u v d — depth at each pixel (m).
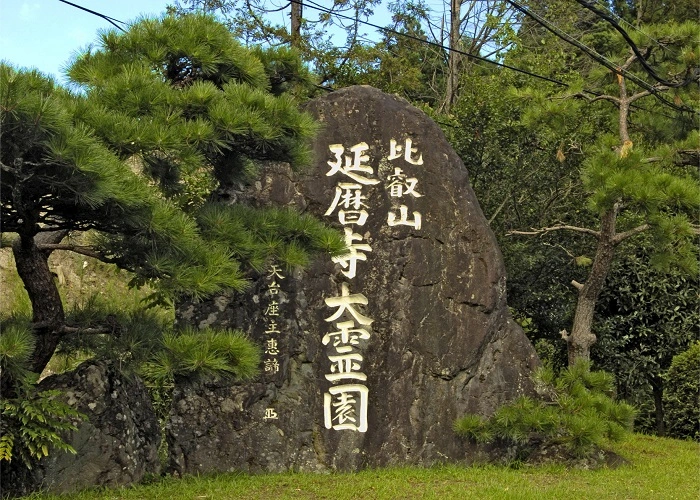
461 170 9.89
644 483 9.12
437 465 9.42
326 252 8.24
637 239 12.98
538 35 21.19
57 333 7.66
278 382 9.20
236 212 8.06
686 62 11.50
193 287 7.02
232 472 9.01
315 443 9.23
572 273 13.33
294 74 9.42
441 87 22.59
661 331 13.49
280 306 9.30
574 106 11.46
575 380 10.11
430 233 9.68
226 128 7.35
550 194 13.16
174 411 9.10
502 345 9.82
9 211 7.18
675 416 13.43
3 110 5.89
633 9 22.38
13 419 7.36
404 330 9.50
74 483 7.97
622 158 10.41
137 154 7.10
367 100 9.84
